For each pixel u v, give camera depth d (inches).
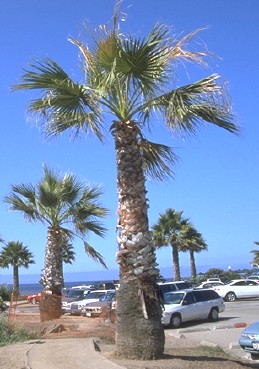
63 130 475.8
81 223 940.0
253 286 1520.7
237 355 563.2
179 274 1934.1
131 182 424.5
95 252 970.1
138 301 414.9
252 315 1075.3
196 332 816.3
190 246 1947.6
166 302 954.1
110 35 410.6
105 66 426.9
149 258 417.7
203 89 422.3
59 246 931.3
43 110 455.5
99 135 467.2
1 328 609.3
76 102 448.5
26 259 2508.6
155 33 407.5
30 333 629.6
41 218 936.3
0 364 432.8
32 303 1781.5
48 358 443.8
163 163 497.7
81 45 430.9
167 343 630.5
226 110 427.2
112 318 787.4
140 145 458.6
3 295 1418.6
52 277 913.5
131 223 419.2
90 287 1706.4
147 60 413.1
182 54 414.0
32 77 432.8
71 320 864.9
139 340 414.0
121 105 438.6
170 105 423.5
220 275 2632.9
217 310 991.0
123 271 420.2
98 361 414.6
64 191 925.2
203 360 443.8
